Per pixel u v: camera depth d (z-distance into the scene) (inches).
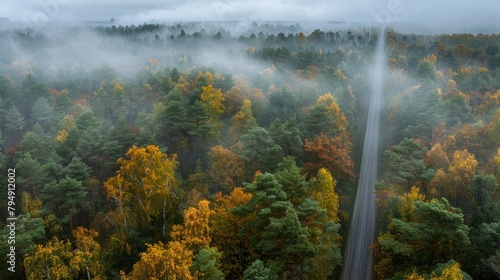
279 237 1301.7
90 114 2618.1
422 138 2630.4
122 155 2220.7
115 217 1769.2
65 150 2194.9
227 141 2711.6
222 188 2132.1
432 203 1264.8
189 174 2368.4
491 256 1237.1
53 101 3639.3
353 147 3073.3
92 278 1354.6
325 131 2613.2
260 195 1300.4
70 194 1622.8
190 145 2632.9
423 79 4463.6
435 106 2832.2
